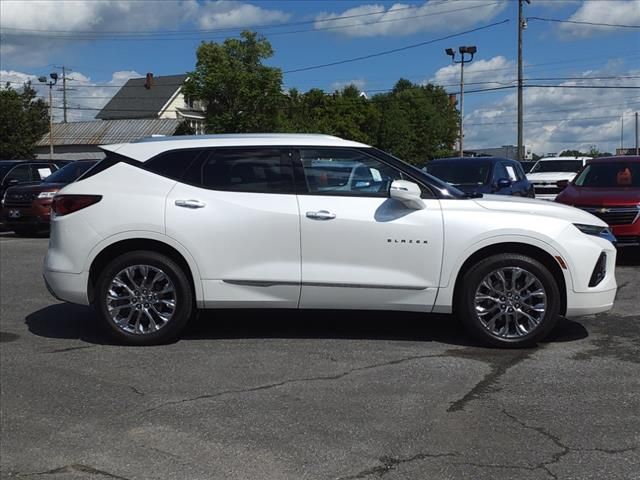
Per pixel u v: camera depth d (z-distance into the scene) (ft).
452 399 15.53
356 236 19.08
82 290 19.65
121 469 12.46
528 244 19.03
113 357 18.92
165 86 250.57
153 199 19.45
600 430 13.82
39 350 19.70
